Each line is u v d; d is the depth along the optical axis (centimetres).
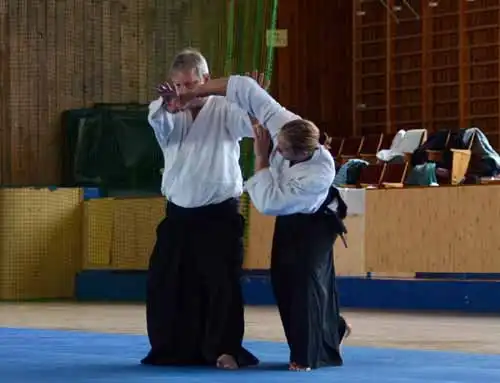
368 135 2569
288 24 2686
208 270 760
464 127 2523
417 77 2631
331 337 765
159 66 2366
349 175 2128
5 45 2248
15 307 1625
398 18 2656
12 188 1833
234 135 763
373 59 2689
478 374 727
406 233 1523
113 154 2202
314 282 741
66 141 2262
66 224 1870
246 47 2219
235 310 761
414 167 2077
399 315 1390
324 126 2716
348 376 707
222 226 764
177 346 773
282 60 2677
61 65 2294
